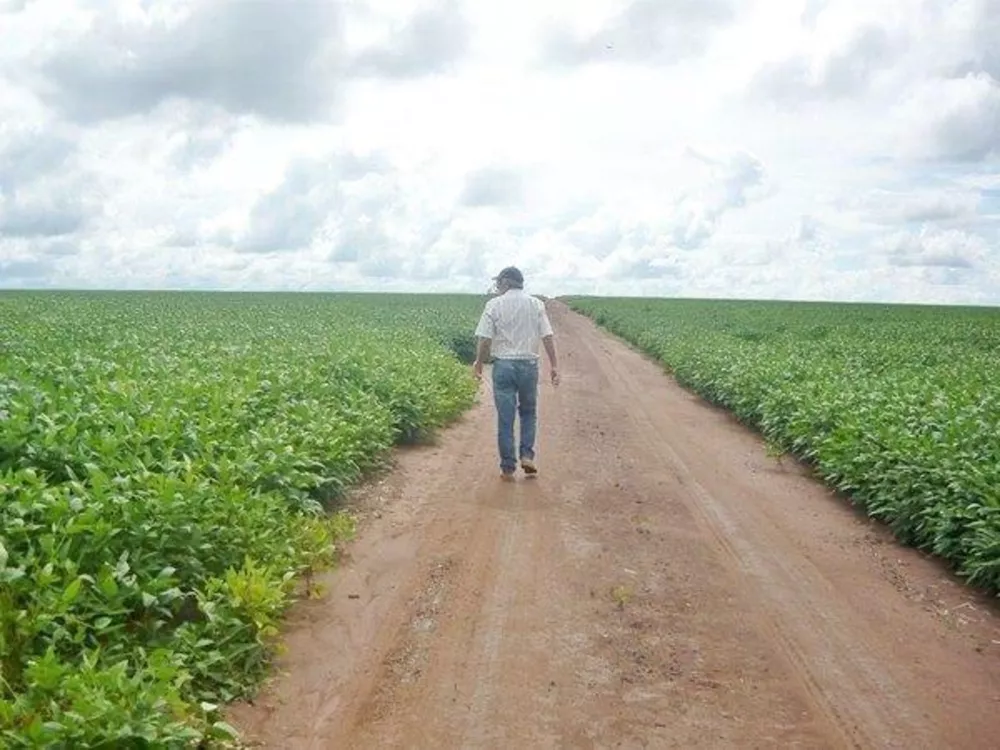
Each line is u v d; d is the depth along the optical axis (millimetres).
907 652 6191
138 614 5465
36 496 5801
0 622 4691
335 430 9992
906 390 14398
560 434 14367
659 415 17266
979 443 9945
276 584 6066
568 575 7508
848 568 7980
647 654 6004
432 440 13273
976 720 5254
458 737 4879
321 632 6172
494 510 9500
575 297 153125
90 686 4305
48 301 46250
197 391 10102
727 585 7414
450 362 19359
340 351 16641
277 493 7648
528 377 11055
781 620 6688
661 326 42250
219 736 4523
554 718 5113
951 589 7504
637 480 11180
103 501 5910
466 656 5895
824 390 14430
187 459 6914
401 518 9047
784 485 11266
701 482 11219
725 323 45625
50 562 5051
